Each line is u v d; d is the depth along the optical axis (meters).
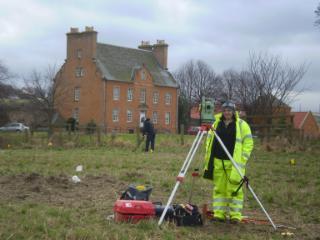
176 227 7.38
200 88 104.00
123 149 26.25
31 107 61.38
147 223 7.25
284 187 11.99
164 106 76.69
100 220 7.63
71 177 12.72
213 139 7.99
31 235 6.52
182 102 84.69
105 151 24.27
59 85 68.19
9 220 7.33
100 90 67.06
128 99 70.62
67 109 69.19
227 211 8.11
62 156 20.19
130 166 16.27
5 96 45.84
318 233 7.54
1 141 28.06
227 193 7.96
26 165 16.25
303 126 70.31
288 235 7.23
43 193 10.16
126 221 7.46
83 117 68.38
